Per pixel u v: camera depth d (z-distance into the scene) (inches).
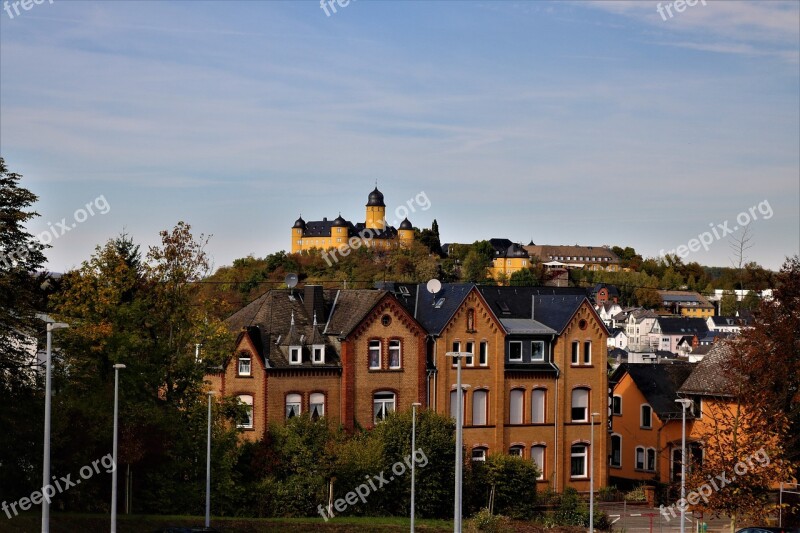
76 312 2487.7
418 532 2306.8
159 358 2474.2
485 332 3105.3
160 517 2185.0
